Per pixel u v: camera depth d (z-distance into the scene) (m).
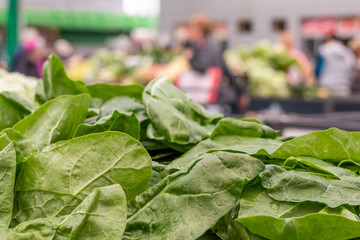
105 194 0.79
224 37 8.98
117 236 0.76
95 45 14.55
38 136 0.98
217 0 8.94
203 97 3.51
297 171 0.90
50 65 1.25
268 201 0.83
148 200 0.86
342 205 0.81
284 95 3.48
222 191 0.84
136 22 13.66
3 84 1.74
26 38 5.64
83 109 1.04
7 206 0.79
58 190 0.82
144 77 4.52
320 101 3.23
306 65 5.70
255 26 8.55
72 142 0.84
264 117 2.76
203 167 0.87
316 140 0.95
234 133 1.11
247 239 0.82
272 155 0.95
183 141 1.05
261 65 4.76
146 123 1.12
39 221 0.77
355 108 3.30
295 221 0.78
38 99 1.24
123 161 0.84
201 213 0.82
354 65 5.12
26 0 12.76
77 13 13.15
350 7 7.41
